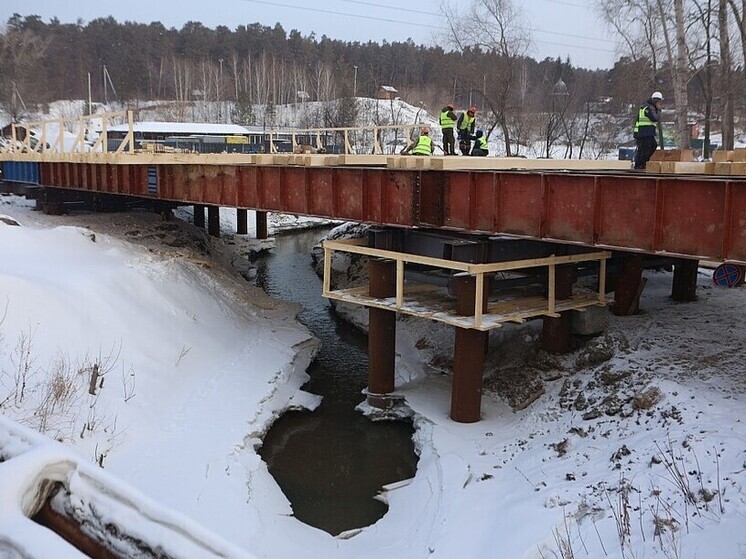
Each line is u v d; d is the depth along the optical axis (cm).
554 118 6706
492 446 1543
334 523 1382
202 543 301
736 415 1275
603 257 1805
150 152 2861
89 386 1568
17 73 8619
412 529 1312
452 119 2503
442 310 1716
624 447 1298
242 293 2736
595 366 1730
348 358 2303
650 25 4275
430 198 1712
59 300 1756
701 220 1254
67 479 343
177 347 1959
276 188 2191
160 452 1466
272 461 1628
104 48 13050
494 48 5522
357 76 11900
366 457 1655
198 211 4103
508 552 1080
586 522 1098
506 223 1573
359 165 2036
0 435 377
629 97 5972
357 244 1964
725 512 990
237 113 8850
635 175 1355
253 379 1934
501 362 1989
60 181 3422
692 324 1834
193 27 14300
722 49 3672
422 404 1822
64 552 285
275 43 13975
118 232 3222
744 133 6431
